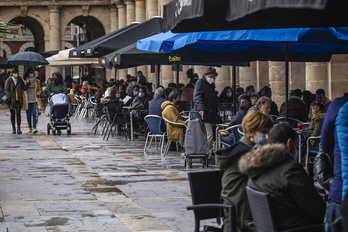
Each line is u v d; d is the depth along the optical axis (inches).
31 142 877.8
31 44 3299.7
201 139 612.4
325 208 231.9
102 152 759.7
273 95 1082.1
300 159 558.6
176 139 697.0
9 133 1020.5
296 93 738.8
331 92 917.2
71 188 497.7
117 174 573.6
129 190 489.7
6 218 390.0
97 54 1016.2
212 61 660.7
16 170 598.2
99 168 613.9
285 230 230.4
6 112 1654.8
